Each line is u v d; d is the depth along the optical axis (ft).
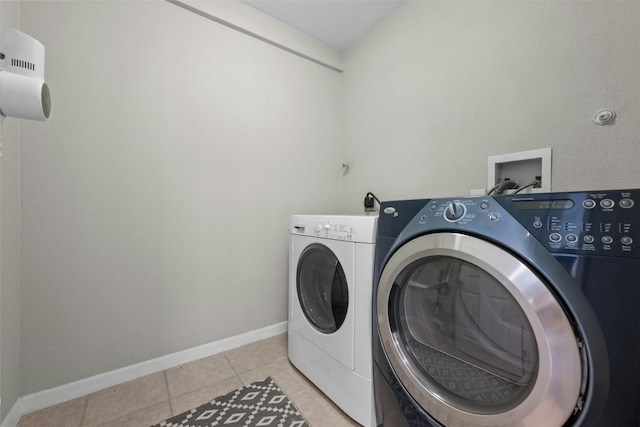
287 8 5.76
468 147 4.54
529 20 3.80
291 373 4.68
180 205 4.99
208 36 5.26
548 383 1.90
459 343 2.61
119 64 4.36
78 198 4.07
